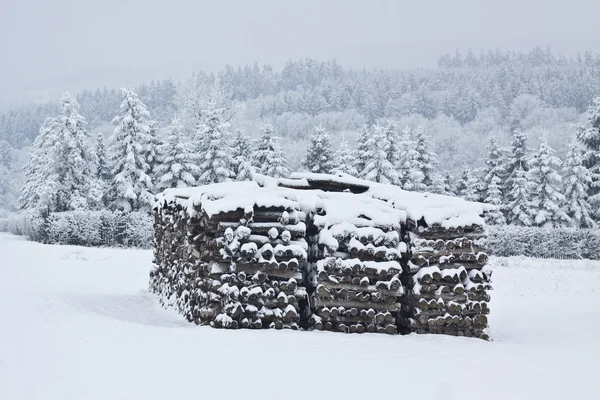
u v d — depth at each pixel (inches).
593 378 331.9
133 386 285.3
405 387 299.1
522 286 927.0
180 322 536.1
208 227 469.7
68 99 2103.8
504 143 5064.0
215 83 2696.9
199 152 2111.2
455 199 518.9
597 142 2020.2
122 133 2007.9
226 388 285.7
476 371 343.3
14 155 6638.8
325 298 473.4
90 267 1022.4
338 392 285.7
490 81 6973.4
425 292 483.5
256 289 462.6
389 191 547.5
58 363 326.6
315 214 500.1
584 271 1154.0
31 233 1980.8
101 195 2079.2
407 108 6579.7
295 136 5930.1
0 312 493.4
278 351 375.9
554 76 7180.1
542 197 2089.1
